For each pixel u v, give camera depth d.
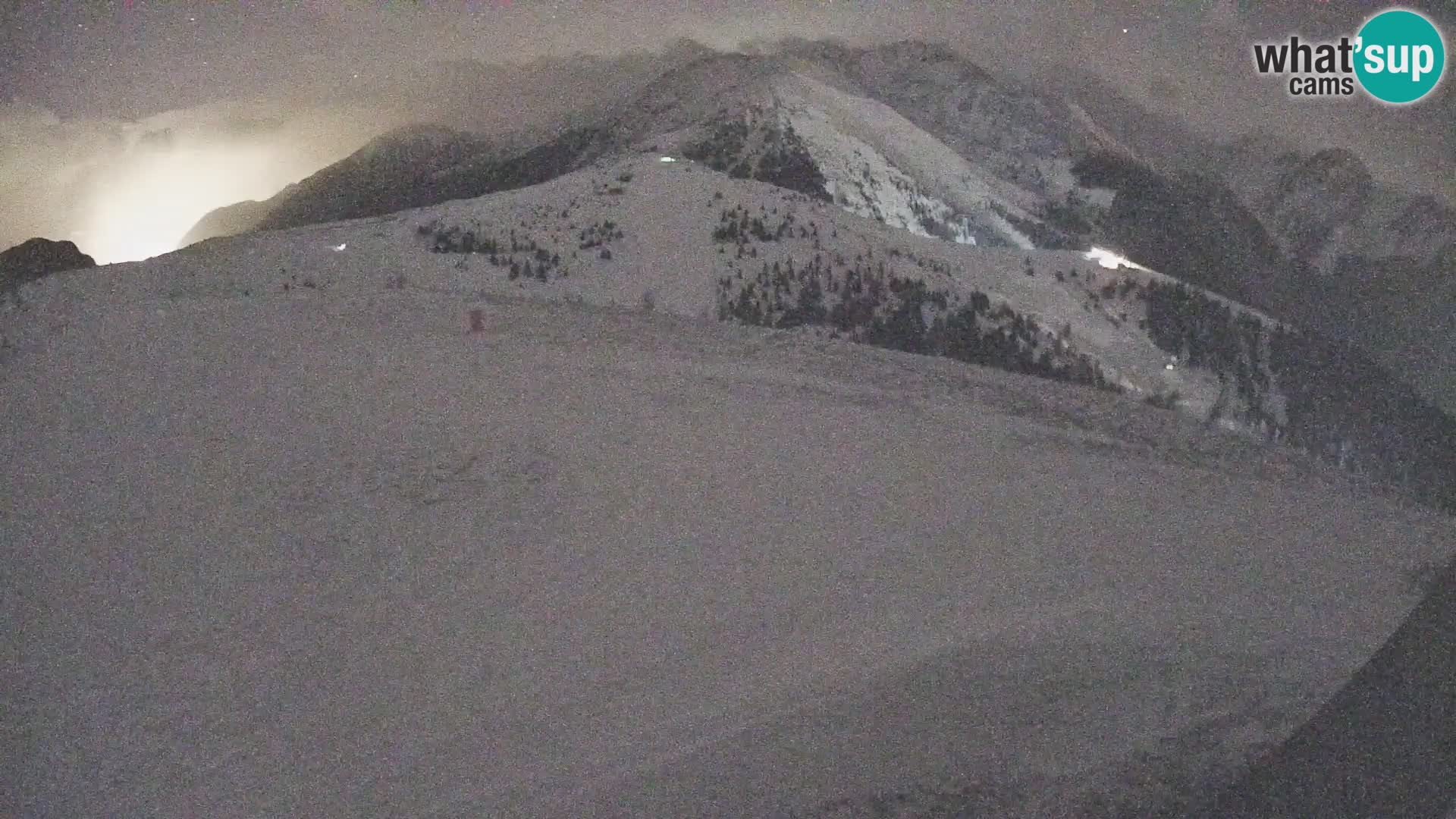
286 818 8.78
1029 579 11.96
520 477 14.95
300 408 17.41
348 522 13.92
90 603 12.52
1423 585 11.70
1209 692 9.16
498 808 8.55
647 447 16.02
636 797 8.45
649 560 12.73
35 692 10.92
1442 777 7.33
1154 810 7.84
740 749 8.87
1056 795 8.09
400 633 11.48
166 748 9.88
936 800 8.14
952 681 9.58
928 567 12.39
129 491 15.07
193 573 12.97
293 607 12.12
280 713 10.26
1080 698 9.21
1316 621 10.63
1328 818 7.46
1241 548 13.05
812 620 11.14
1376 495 16.75
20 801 9.35
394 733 9.78
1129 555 12.73
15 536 14.12
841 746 8.80
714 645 10.78
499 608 11.85
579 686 10.26
